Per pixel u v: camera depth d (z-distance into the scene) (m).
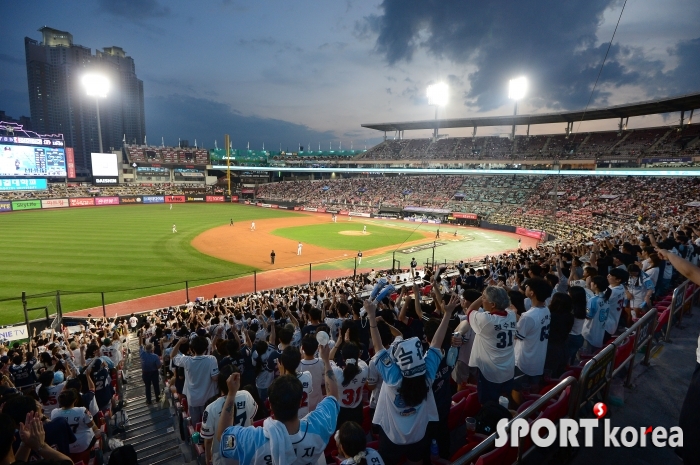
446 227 62.28
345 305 11.20
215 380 7.05
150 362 10.72
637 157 57.97
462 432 5.86
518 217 59.84
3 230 45.69
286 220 66.88
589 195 58.56
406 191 82.94
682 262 2.81
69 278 28.88
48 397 7.91
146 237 44.28
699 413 2.61
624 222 46.59
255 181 124.06
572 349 6.82
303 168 104.56
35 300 24.72
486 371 5.29
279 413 3.30
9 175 70.06
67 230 46.62
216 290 28.53
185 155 112.00
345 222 66.50
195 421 7.16
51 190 78.88
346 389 5.45
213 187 107.56
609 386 5.46
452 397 6.30
